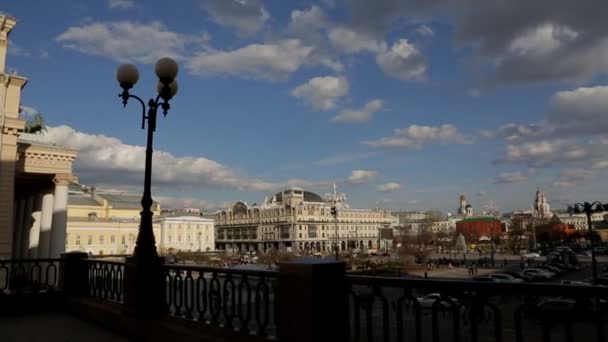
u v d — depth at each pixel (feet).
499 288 12.54
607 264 223.51
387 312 15.25
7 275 34.96
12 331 28.04
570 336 11.16
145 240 26.48
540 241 349.41
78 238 260.01
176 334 21.99
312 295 16.02
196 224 390.01
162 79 28.78
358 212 516.73
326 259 17.29
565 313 11.34
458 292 13.43
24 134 95.14
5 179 71.77
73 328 28.86
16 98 74.69
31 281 36.01
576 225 552.41
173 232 375.86
